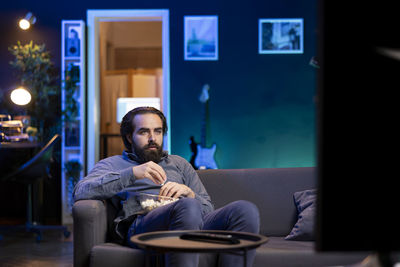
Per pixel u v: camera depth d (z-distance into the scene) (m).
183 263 1.88
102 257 2.13
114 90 9.68
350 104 0.74
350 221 0.74
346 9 0.74
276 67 6.62
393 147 0.74
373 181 0.74
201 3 6.61
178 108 6.62
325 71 0.74
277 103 6.63
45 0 6.55
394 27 0.75
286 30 6.61
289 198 2.71
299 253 2.15
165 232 1.60
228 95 6.64
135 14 6.59
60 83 6.46
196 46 6.62
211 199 2.73
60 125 6.31
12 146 5.14
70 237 5.21
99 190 2.29
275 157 6.62
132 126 2.65
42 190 6.23
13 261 4.03
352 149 0.74
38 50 6.36
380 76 0.74
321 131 0.74
